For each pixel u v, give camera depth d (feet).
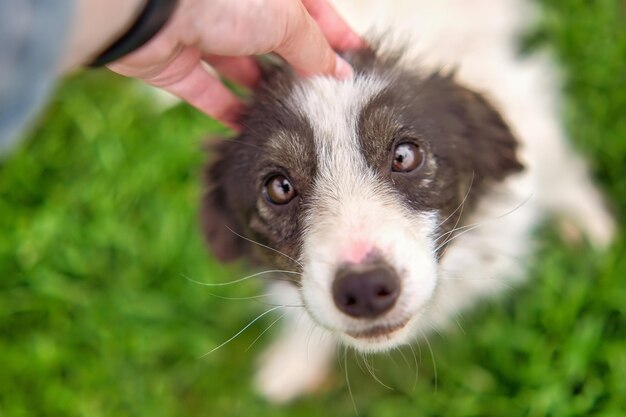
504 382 1.46
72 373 1.58
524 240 1.43
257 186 1.18
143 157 1.73
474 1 1.43
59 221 1.68
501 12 1.51
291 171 1.14
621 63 1.68
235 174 1.23
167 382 1.58
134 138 1.75
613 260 1.50
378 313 1.07
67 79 1.81
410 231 1.10
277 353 1.57
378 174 1.11
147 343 1.58
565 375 1.42
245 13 0.97
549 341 1.47
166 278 1.63
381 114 1.12
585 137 1.61
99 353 1.59
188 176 1.69
